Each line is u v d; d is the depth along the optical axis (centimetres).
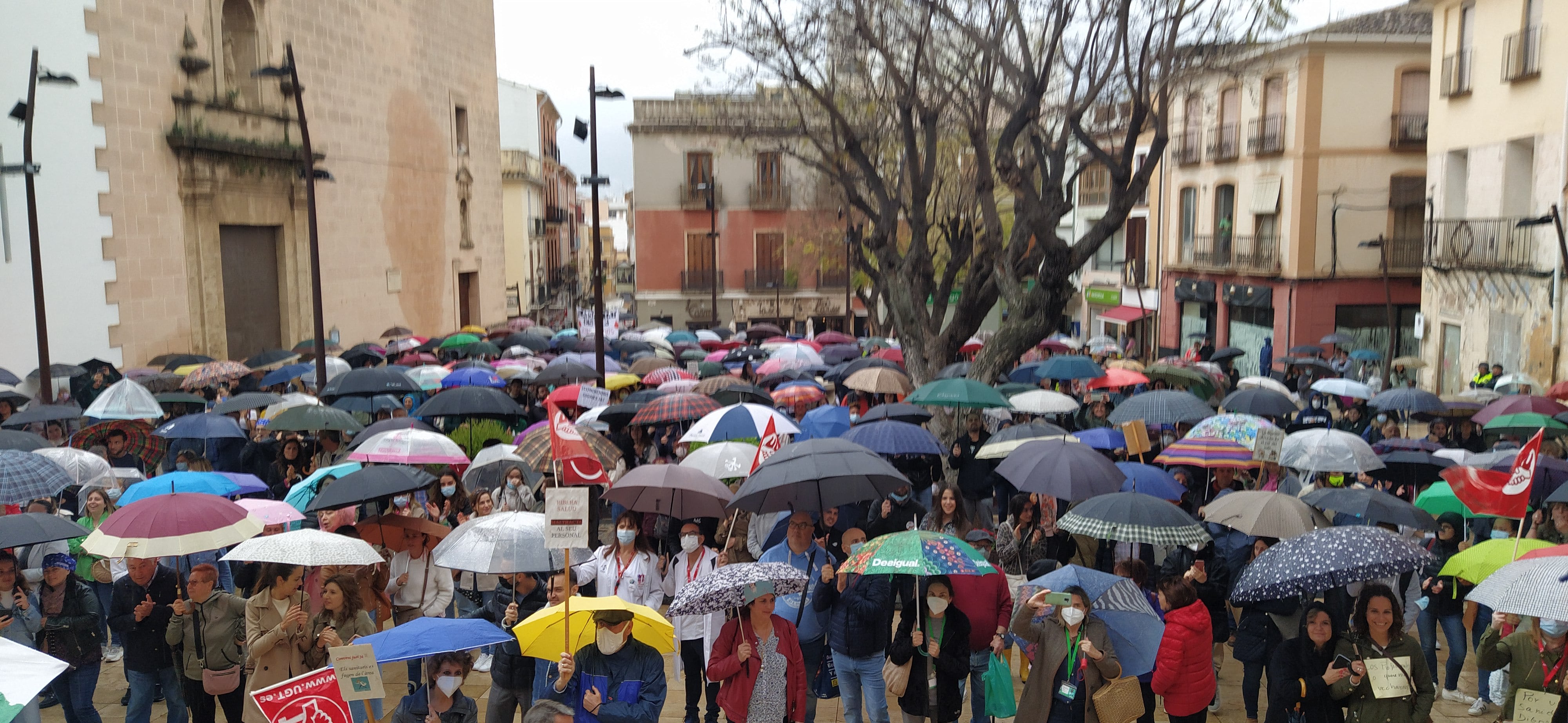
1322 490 891
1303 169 3088
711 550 837
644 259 4756
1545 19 2205
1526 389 1903
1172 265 3825
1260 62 3141
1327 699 621
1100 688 665
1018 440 1128
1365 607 612
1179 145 3725
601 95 1667
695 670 814
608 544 858
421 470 1150
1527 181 2339
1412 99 3084
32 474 883
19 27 1841
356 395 1455
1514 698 629
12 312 1827
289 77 2595
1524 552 691
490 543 742
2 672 454
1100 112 2334
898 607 1016
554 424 696
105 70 2017
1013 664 862
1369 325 3152
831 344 2492
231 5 2423
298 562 677
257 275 2527
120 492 1045
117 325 2047
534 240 5675
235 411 1361
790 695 667
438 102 3525
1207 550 820
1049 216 1608
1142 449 1057
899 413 1273
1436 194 2647
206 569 720
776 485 747
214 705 738
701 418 1267
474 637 591
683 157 4703
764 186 4722
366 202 3009
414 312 3325
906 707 705
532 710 545
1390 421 1599
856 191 1970
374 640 586
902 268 1888
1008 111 1792
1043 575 774
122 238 2059
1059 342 2495
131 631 752
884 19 1691
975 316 1869
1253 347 3384
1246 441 1022
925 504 1174
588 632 633
